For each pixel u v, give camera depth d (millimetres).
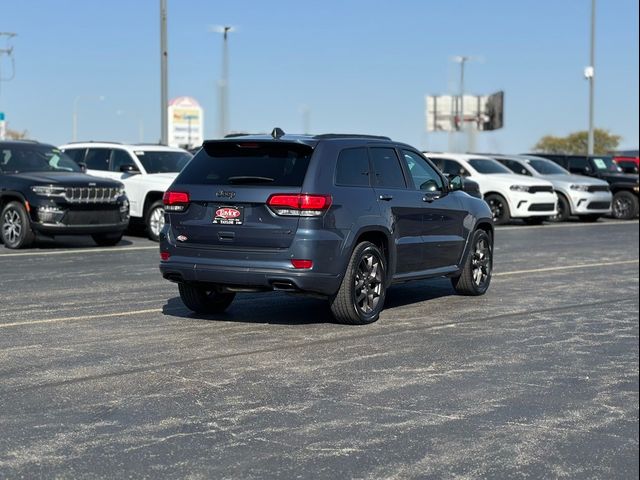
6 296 10469
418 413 5895
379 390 6445
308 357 7449
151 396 6191
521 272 13570
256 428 5520
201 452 5066
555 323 9219
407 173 9844
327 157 8703
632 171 34531
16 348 7629
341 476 4730
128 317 9195
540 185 24312
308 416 5785
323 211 8430
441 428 5582
